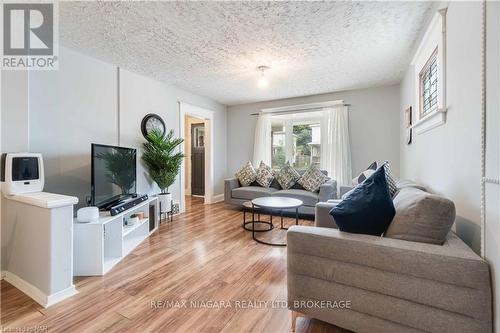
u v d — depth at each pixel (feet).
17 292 5.67
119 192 8.71
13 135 6.39
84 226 6.51
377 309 3.70
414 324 3.45
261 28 7.07
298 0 5.81
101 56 9.09
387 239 3.88
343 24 6.87
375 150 13.14
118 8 6.10
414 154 8.91
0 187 6.18
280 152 16.42
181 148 13.55
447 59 5.32
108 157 8.07
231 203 14.33
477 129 3.92
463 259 3.19
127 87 10.55
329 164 14.10
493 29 3.25
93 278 6.37
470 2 4.13
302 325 4.60
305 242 4.29
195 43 8.02
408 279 3.48
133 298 5.45
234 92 14.21
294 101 15.42
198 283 6.11
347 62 9.61
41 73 7.70
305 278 4.31
